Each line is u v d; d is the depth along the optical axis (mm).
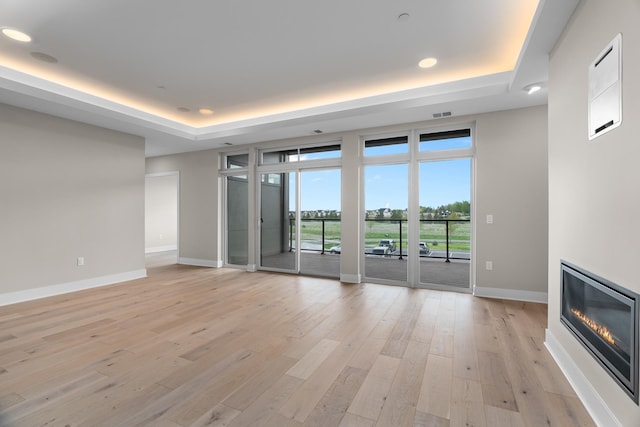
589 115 1816
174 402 1829
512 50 3031
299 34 2771
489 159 3996
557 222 2336
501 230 3947
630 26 1406
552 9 2021
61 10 2412
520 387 1987
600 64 1677
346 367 2240
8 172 3736
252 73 3535
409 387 1988
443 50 3043
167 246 9023
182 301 3850
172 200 9164
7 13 2443
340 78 3668
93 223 4574
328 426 1634
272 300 3889
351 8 2402
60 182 4211
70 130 4316
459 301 3830
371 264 4961
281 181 5645
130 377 2102
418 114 4062
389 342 2658
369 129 4711
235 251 6199
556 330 2350
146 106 4570
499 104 3713
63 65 3332
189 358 2371
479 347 2559
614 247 1560
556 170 2359
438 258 4496
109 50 3035
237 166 6121
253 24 2613
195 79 3695
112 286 4613
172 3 2336
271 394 1914
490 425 1640
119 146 4902
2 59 3189
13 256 3779
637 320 1364
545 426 1636
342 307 3604
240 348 2543
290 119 4602
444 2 2332
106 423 1644
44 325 3035
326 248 5371
